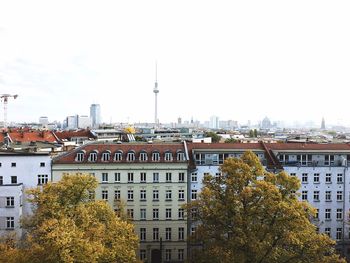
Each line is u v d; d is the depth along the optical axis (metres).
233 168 68.50
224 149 98.75
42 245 57.12
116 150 96.19
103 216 66.56
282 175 68.31
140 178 94.38
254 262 62.75
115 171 93.94
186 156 95.69
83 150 95.00
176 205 95.06
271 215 64.31
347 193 97.81
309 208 65.19
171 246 95.19
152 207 94.88
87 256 53.97
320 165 97.88
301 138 173.00
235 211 66.44
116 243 61.06
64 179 69.19
